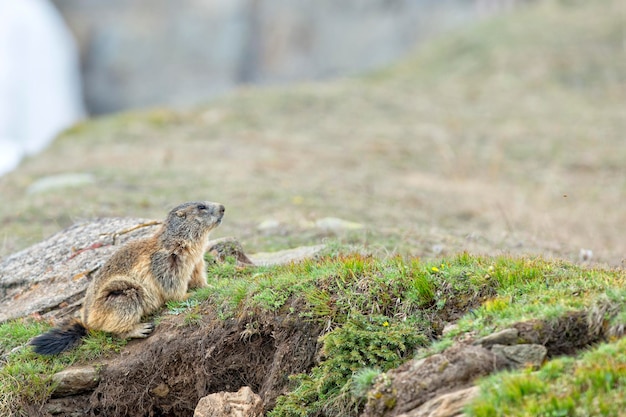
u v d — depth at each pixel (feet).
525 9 187.52
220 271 42.96
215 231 60.90
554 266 35.83
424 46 178.70
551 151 106.52
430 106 132.57
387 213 70.28
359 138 113.80
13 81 210.38
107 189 78.79
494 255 45.14
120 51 233.35
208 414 34.27
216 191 77.66
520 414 26.23
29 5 222.89
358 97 139.85
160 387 37.42
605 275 33.81
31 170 93.50
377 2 231.50
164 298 39.04
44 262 45.01
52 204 72.18
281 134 115.96
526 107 129.39
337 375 33.45
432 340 33.86
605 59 146.10
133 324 38.14
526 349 30.01
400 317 35.01
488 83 142.72
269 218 65.41
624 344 28.17
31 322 41.22
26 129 210.59
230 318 37.42
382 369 33.14
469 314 33.17
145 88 233.14
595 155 104.22
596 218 75.31
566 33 160.15
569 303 31.45
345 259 38.50
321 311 35.53
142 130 118.32
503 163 101.45
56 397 37.22
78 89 231.91
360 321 34.76
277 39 237.45
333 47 232.53
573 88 138.31
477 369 29.60
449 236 58.34
